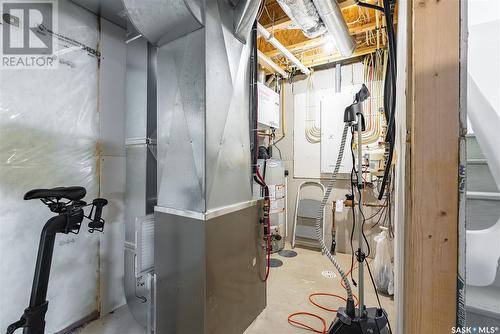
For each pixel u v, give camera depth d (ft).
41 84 5.27
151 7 4.30
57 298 5.56
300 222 11.75
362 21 8.01
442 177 2.17
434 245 2.19
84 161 6.09
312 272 8.87
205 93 4.57
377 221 9.89
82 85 6.04
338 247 10.84
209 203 4.69
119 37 6.93
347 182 10.65
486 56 2.77
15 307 4.82
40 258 3.82
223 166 5.12
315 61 10.44
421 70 2.24
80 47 5.99
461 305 2.11
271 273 8.79
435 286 2.19
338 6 6.32
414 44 2.27
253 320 6.08
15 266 4.85
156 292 5.31
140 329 5.90
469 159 3.16
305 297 7.22
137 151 6.02
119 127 6.93
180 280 4.84
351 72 10.72
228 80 5.27
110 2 5.83
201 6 4.40
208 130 4.65
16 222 4.87
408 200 2.41
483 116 2.81
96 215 4.88
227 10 5.17
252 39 6.49
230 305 5.17
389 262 7.45
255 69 6.52
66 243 5.73
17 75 4.92
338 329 4.77
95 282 6.32
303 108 11.83
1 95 4.71
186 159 4.85
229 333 5.13
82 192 4.42
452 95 2.15
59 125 5.59
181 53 4.89
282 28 8.14
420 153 2.24
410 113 2.38
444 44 2.17
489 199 2.93
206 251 4.51
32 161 5.14
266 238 6.77
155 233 5.33
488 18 2.76
